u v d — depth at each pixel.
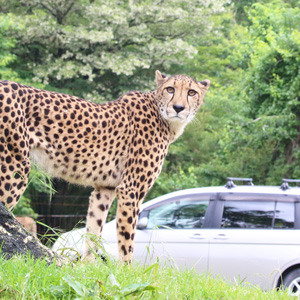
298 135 18.09
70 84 24.80
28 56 25.67
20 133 5.75
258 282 9.05
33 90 6.04
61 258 5.23
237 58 25.34
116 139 6.51
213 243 9.35
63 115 6.11
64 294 4.02
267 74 18.56
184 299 4.68
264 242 9.17
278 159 18.48
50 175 6.32
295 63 17.72
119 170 6.64
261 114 18.78
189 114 7.03
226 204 9.70
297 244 9.08
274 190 9.66
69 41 22.56
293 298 5.64
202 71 30.52
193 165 23.55
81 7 23.86
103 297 4.09
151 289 4.22
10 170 5.73
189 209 9.87
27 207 19.41
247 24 39.78
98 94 24.56
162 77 7.14
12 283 3.96
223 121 24.33
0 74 20.38
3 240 4.86
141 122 6.76
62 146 6.15
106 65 22.94
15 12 24.88
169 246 9.45
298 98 17.97
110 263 5.17
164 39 26.75
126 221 6.63
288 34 18.16
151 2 24.22
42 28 22.38
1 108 5.64
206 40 29.66
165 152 7.06
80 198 20.78
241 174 18.86
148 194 20.75
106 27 23.33
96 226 6.81
